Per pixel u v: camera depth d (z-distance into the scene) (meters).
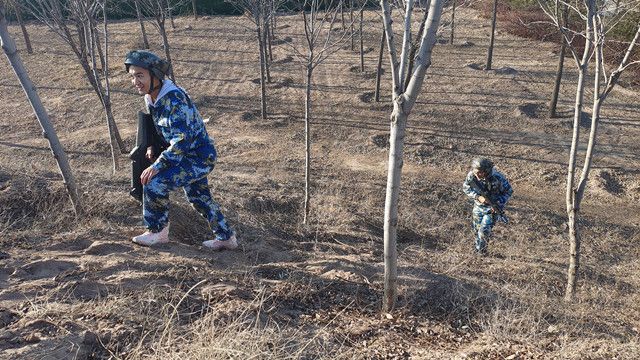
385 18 3.73
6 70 18.86
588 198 10.32
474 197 6.64
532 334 4.00
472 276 5.29
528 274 5.91
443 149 12.34
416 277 4.70
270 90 16.58
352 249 5.82
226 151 12.04
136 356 3.00
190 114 3.95
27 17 27.05
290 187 9.24
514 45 21.72
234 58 20.50
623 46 15.34
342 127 13.64
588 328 4.43
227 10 30.33
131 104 15.22
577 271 5.47
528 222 8.96
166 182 4.18
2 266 3.84
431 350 3.64
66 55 20.67
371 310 4.12
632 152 12.27
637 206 10.07
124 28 25.98
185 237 4.99
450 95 15.86
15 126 13.63
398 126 3.80
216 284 3.98
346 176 10.74
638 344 4.02
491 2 26.47
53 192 5.33
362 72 18.14
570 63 19.00
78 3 9.41
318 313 3.94
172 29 25.47
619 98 15.70
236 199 7.32
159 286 3.76
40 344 3.01
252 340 3.22
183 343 3.17
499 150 12.38
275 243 5.41
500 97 15.61
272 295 3.98
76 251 4.27
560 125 13.64
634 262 7.55
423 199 9.56
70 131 13.39
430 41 3.59
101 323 3.28
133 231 4.72
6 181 5.54
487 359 3.54
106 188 6.05
